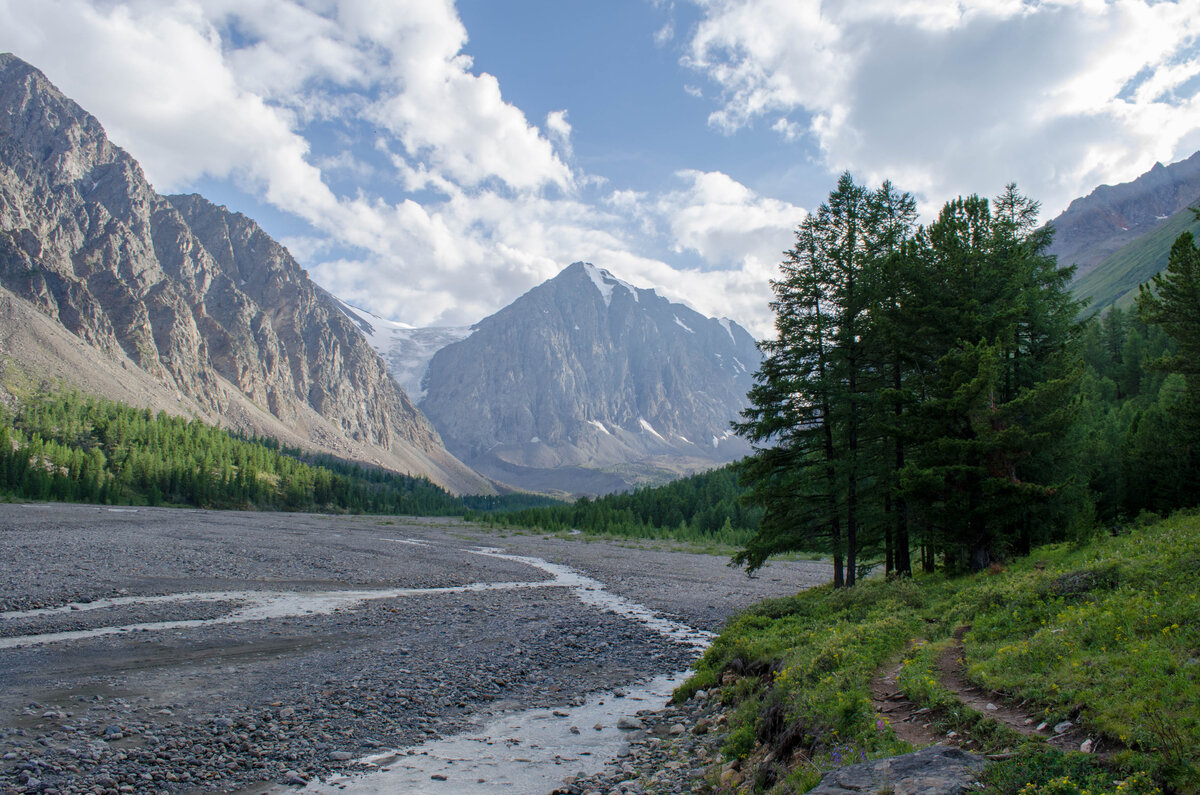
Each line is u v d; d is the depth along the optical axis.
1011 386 29.53
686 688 18.34
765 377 29.47
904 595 21.09
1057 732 8.12
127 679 17.80
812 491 29.19
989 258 28.95
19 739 12.95
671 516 124.88
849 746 9.30
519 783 12.18
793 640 18.00
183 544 57.28
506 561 63.69
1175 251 28.39
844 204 29.77
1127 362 82.62
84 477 130.25
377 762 13.18
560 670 21.75
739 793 10.50
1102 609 12.38
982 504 24.67
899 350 28.28
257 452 192.00
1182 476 36.12
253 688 17.66
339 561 52.69
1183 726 7.00
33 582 32.84
